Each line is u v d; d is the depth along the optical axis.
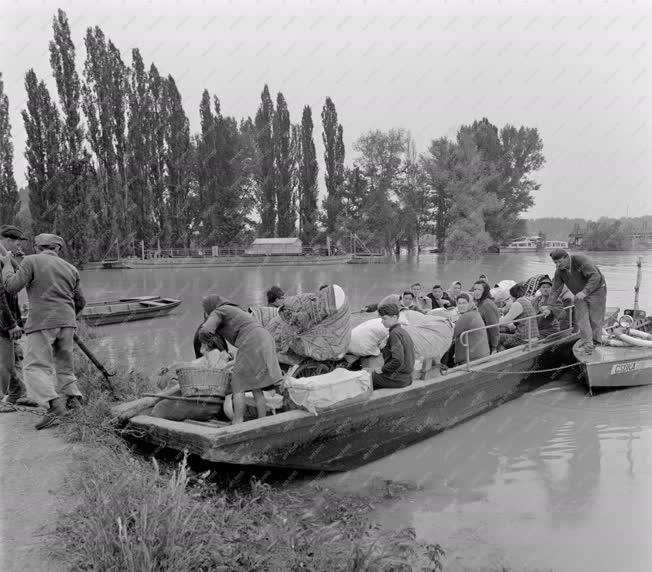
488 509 4.98
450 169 51.91
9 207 45.31
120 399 6.62
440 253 56.12
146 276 40.72
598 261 41.84
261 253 54.72
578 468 5.87
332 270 43.31
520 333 9.05
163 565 3.17
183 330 15.41
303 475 5.64
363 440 5.89
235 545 3.64
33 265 5.49
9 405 5.93
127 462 4.69
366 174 56.88
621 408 7.92
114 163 51.06
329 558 3.70
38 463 4.61
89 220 47.44
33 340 5.50
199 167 57.75
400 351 6.14
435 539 4.46
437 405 6.71
